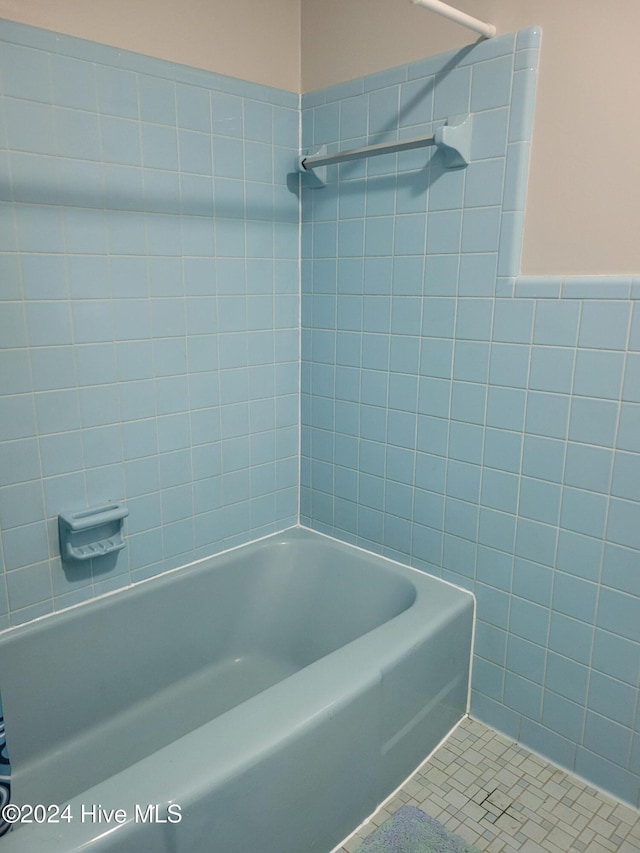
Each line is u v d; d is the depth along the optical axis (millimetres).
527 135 1450
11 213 1412
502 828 1465
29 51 1381
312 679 1379
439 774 1637
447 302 1681
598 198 1368
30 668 1575
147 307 1700
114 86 1530
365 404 1962
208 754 1152
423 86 1626
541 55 1401
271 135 1904
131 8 1533
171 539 1888
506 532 1660
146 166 1627
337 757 1351
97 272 1581
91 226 1550
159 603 1826
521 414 1574
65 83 1446
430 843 1420
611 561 1468
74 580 1678
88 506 1671
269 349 2045
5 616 1560
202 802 1089
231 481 2021
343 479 2086
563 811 1517
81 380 1600
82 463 1641
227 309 1896
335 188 1909
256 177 1892
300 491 2260
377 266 1837
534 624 1645
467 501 1736
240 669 2010
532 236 1492
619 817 1501
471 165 1559
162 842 1054
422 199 1684
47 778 1556
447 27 1558
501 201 1517
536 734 1697
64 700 1651
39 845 962
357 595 1976
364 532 2051
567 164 1404
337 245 1941
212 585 1958
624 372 1377
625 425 1394
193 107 1696
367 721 1415
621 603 1467
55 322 1527
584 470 1479
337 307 1985
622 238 1350
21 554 1564
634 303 1341
